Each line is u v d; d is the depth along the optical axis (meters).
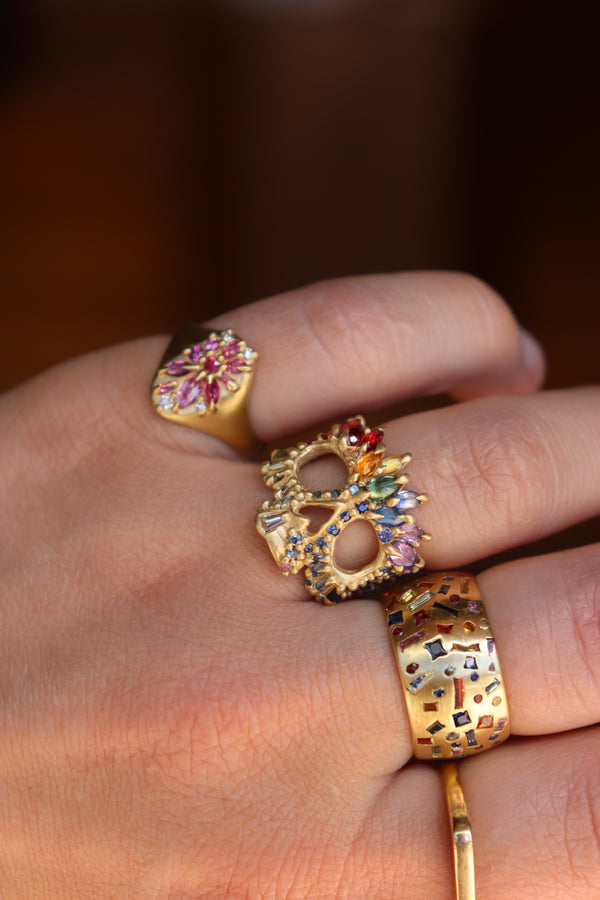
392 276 0.19
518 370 0.20
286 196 0.45
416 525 0.17
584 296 0.38
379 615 0.17
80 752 0.17
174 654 0.17
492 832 0.16
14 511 0.18
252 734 0.16
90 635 0.17
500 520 0.17
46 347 0.38
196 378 0.18
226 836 0.16
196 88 0.54
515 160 0.45
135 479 0.18
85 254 0.43
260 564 0.17
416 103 0.49
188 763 0.16
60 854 0.17
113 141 0.49
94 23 0.57
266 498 0.18
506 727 0.16
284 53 0.53
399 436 0.17
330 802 0.16
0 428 0.19
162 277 0.42
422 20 0.53
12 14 0.56
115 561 0.18
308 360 0.18
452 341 0.18
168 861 0.16
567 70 0.48
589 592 0.16
